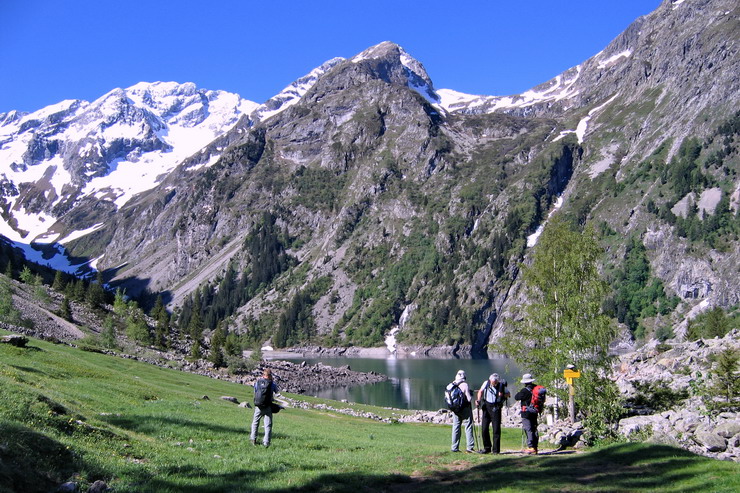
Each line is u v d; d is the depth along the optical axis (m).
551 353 42.88
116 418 27.36
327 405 77.81
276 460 21.75
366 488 18.08
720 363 42.25
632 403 45.84
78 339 95.50
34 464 15.62
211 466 19.88
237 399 58.75
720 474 17.94
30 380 30.25
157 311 158.00
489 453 24.98
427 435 47.84
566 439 32.66
